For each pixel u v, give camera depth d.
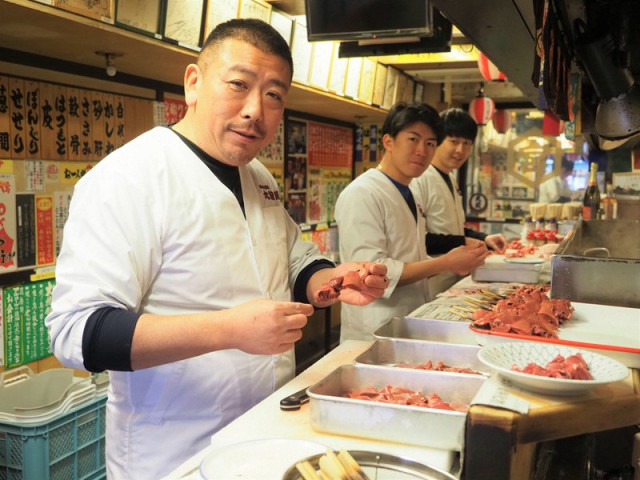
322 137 6.19
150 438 1.75
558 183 7.86
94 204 1.62
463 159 4.45
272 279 1.92
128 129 3.69
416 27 3.23
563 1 2.26
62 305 1.55
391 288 2.87
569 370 1.38
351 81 5.06
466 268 2.97
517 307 2.23
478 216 8.18
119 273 1.57
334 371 1.66
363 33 3.31
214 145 1.78
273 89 1.70
